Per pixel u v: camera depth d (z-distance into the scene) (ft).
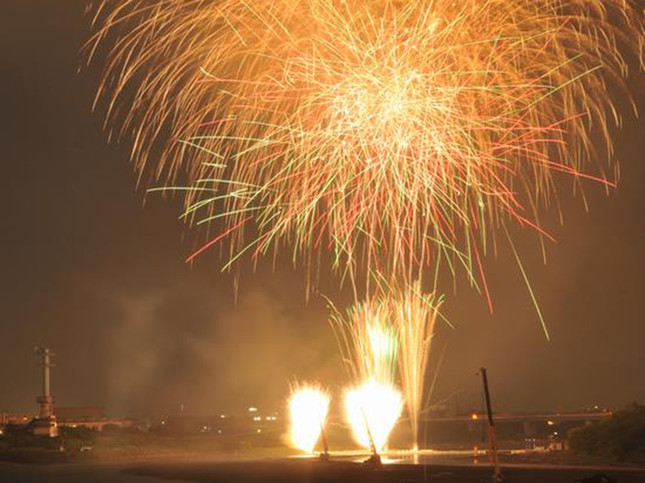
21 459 614.34
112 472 492.95
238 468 453.58
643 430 392.88
